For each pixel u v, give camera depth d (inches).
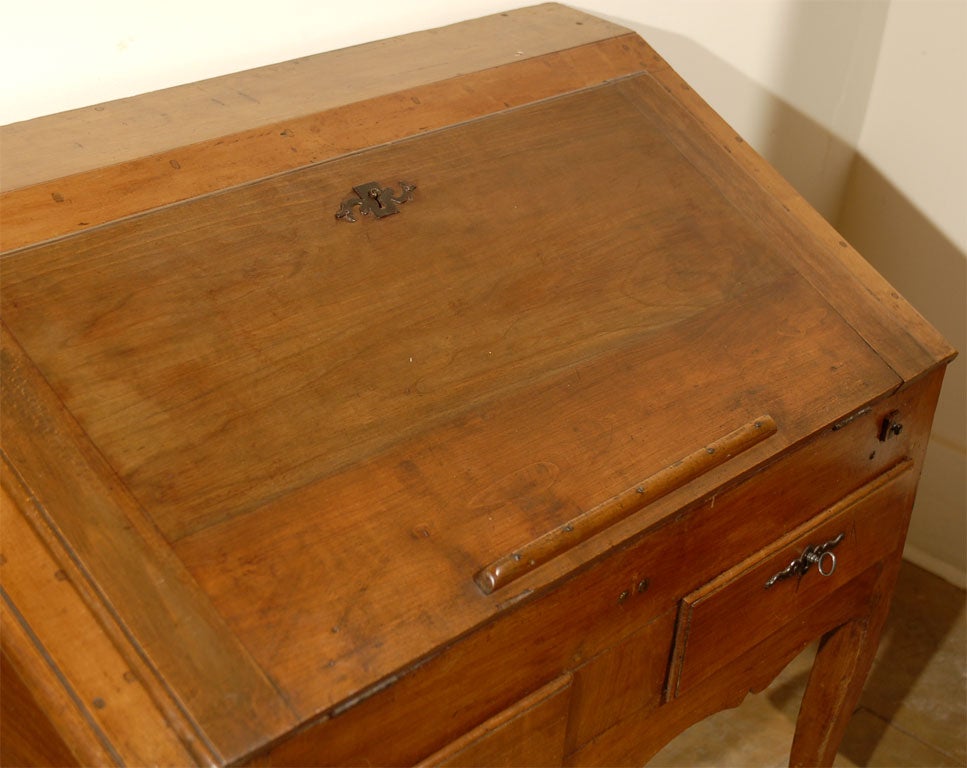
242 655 30.2
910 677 75.5
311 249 39.7
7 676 31.1
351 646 31.4
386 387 37.2
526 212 44.2
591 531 35.8
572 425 38.4
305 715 29.7
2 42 43.5
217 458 33.8
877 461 47.5
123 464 32.8
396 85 47.1
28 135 42.1
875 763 69.6
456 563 33.9
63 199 38.0
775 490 42.6
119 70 47.2
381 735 32.7
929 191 78.2
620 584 38.2
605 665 40.1
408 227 41.8
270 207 40.4
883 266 83.5
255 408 35.3
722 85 71.0
